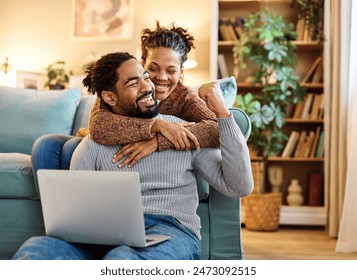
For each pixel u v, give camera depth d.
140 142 1.65
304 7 4.33
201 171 1.72
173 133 1.63
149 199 1.59
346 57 3.59
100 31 5.09
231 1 4.53
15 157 2.30
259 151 4.36
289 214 4.18
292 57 4.25
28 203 2.20
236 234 2.06
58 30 5.15
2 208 2.22
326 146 3.99
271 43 4.12
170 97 2.04
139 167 1.64
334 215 3.68
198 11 4.93
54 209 1.35
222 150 1.62
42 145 1.95
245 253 3.03
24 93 3.23
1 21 5.22
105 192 1.27
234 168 1.61
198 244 1.61
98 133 1.65
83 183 1.28
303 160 4.30
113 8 5.07
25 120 3.06
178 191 1.64
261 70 4.30
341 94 3.61
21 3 5.20
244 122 2.10
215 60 4.33
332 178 3.71
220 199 2.07
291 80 4.17
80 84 4.91
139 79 1.66
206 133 1.69
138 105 1.66
